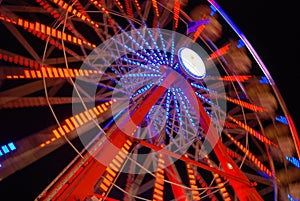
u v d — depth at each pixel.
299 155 6.81
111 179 5.55
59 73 6.75
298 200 6.39
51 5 7.16
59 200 4.11
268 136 7.60
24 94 7.02
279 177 6.92
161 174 6.77
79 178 4.38
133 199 5.77
